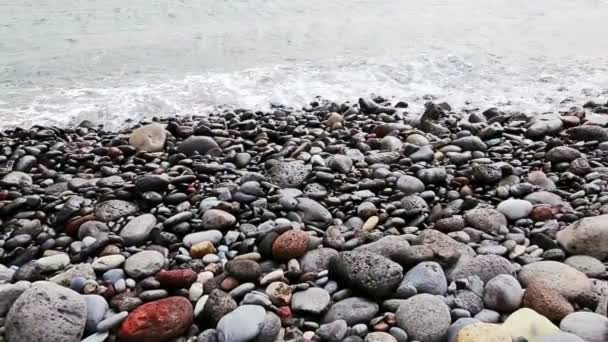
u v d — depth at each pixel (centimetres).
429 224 388
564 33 991
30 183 467
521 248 343
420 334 263
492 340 246
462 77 787
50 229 392
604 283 298
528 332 259
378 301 293
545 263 314
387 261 302
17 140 559
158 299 298
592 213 376
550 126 559
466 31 1012
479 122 609
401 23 1076
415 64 837
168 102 699
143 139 550
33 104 684
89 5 1194
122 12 1145
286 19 1109
